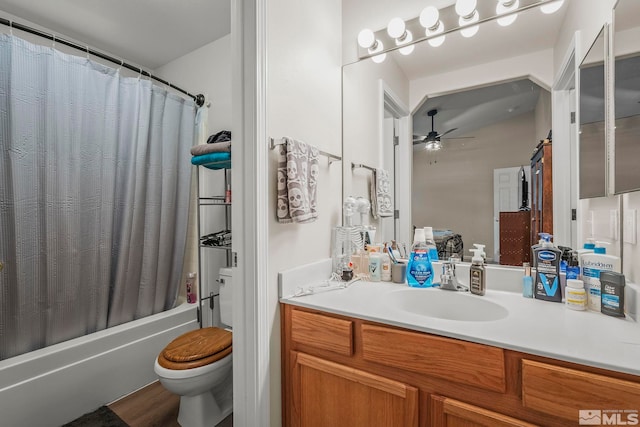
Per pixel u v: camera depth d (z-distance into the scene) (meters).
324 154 1.38
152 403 1.64
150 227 2.05
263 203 1.03
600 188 0.97
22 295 1.51
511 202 1.25
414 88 1.46
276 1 1.11
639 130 0.80
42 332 1.57
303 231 1.25
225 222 2.25
